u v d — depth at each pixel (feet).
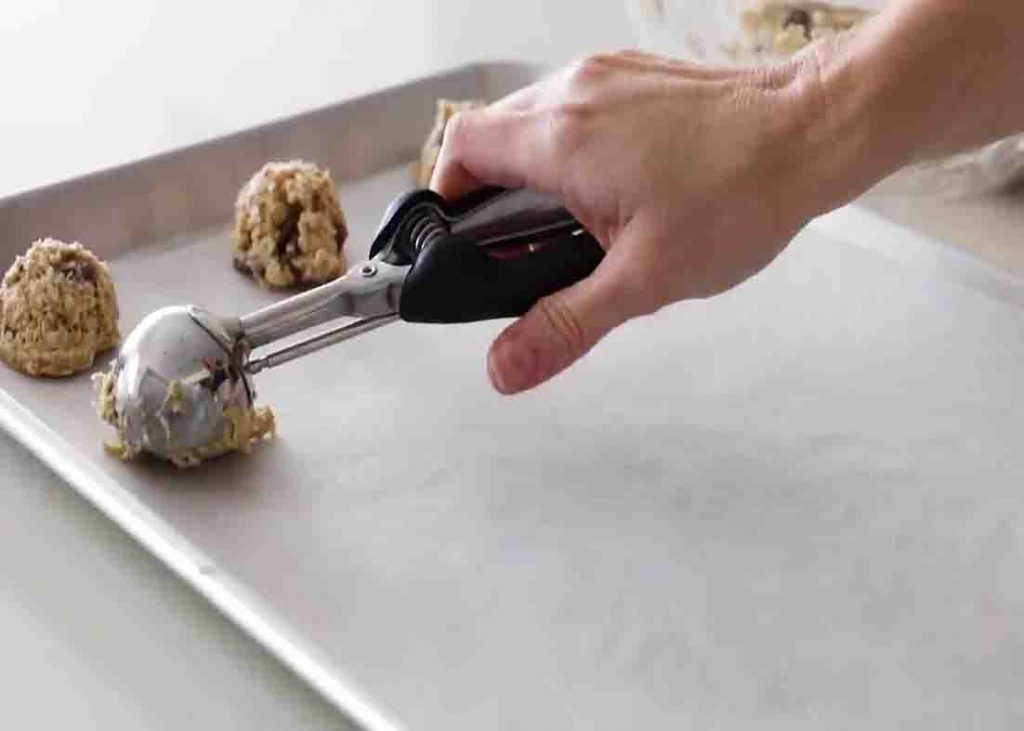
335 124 3.08
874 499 2.31
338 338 2.28
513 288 2.13
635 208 2.09
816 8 3.02
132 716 1.87
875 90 2.08
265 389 2.48
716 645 2.02
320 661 1.92
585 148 2.11
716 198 2.08
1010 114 2.16
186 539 2.15
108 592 2.06
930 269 2.84
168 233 2.88
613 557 2.17
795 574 2.15
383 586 2.09
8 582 2.07
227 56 3.76
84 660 1.95
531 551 2.17
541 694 1.93
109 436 2.34
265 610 2.00
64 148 3.29
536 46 3.81
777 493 2.31
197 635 2.00
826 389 2.55
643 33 3.39
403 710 1.90
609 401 2.50
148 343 2.22
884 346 2.66
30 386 2.45
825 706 1.94
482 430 2.42
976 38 2.08
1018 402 2.53
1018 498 2.31
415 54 3.78
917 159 2.19
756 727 1.91
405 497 2.26
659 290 2.10
